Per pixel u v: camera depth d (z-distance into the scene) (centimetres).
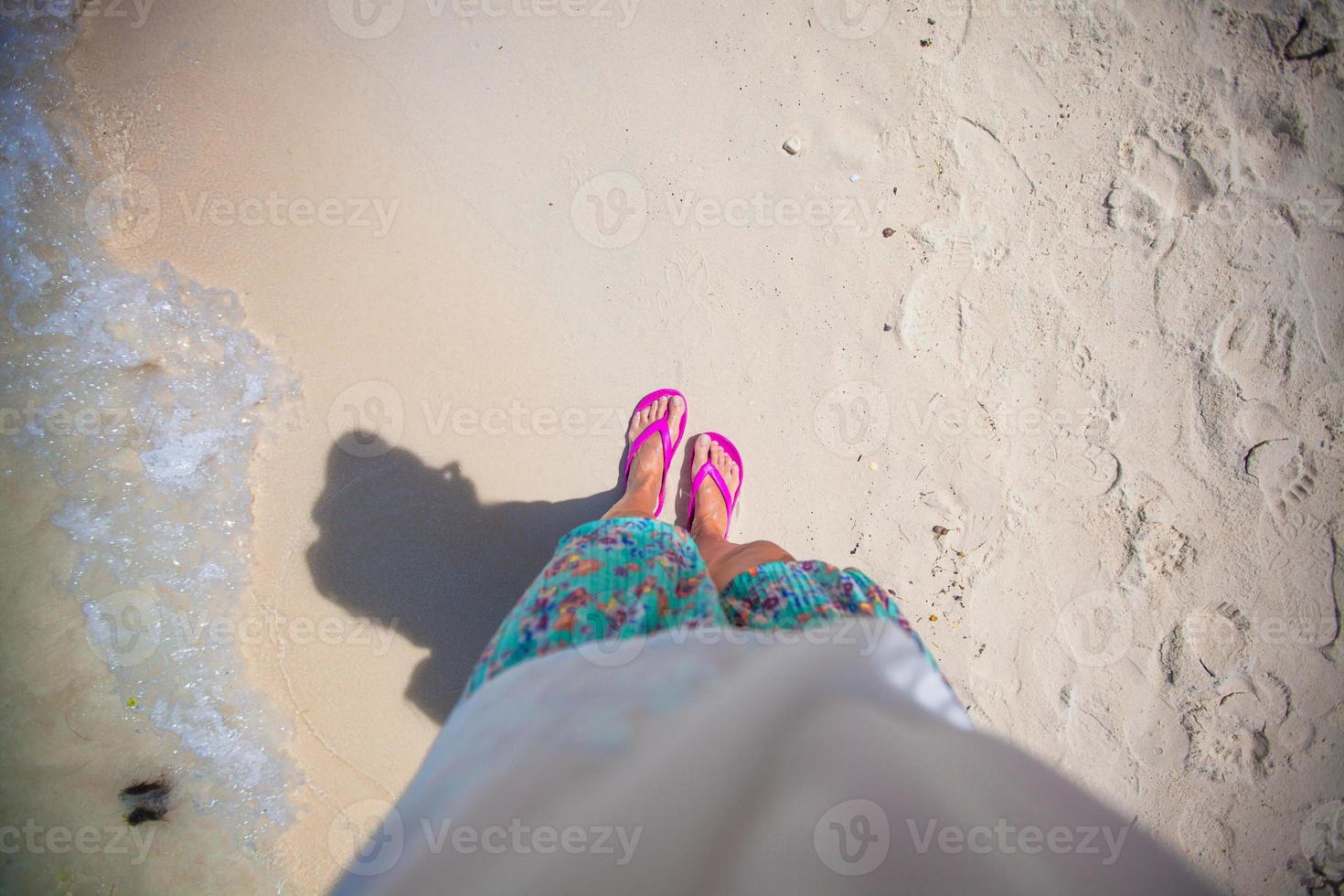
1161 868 52
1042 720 194
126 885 178
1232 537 195
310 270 194
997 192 201
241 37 194
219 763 183
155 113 191
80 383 186
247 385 191
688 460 203
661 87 202
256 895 180
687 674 71
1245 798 192
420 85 199
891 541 199
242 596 187
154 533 186
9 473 183
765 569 113
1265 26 196
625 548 106
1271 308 196
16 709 179
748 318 202
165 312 189
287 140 194
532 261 200
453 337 197
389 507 192
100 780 179
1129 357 198
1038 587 197
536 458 197
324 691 187
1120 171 199
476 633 191
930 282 201
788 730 61
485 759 67
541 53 201
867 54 203
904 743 61
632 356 201
